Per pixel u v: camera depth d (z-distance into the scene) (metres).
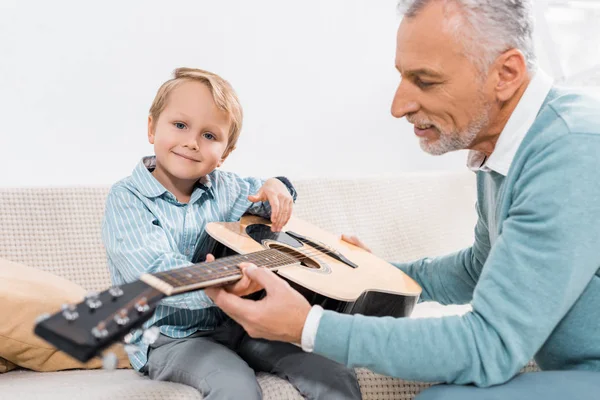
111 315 0.73
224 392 1.09
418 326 1.00
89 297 0.75
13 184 1.84
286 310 1.00
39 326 0.69
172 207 1.42
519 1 1.07
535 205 0.99
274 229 1.46
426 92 1.11
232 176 1.61
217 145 1.42
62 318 0.71
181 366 1.19
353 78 2.33
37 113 1.86
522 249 0.99
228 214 1.53
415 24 1.08
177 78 1.44
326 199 2.03
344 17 2.29
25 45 1.83
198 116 1.38
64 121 1.90
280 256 1.22
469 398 0.96
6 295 1.29
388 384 1.31
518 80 1.09
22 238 1.64
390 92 2.41
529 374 1.03
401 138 2.45
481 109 1.11
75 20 1.88
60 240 1.68
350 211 2.05
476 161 1.29
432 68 1.08
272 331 1.02
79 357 0.69
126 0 1.94
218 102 1.40
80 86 1.91
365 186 2.12
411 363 0.99
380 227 2.08
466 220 2.25
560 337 1.07
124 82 1.96
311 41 2.24
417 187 2.21
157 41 2.00
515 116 1.13
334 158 2.33
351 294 1.13
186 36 2.04
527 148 1.06
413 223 2.15
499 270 1.00
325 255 1.39
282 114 2.22
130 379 1.25
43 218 1.68
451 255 1.50
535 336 0.97
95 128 1.94
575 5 2.51
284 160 2.24
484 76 1.08
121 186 1.39
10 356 1.31
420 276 1.52
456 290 1.48
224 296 1.02
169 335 1.30
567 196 0.97
